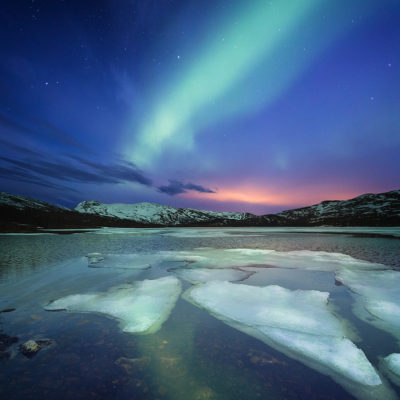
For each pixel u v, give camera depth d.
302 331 4.58
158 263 11.36
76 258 12.64
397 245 18.42
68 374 3.30
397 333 4.52
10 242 21.41
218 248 17.73
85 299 6.29
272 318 5.15
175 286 7.48
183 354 3.80
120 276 8.88
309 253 14.23
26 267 10.40
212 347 4.01
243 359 3.67
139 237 30.00
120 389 3.02
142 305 5.88
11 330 4.62
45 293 6.85
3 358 3.68
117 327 4.75
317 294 6.57
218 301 6.16
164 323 4.93
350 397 2.90
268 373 3.34
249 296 6.52
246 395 2.91
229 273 9.34
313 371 3.39
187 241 23.94
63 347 4.00
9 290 7.14
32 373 3.32
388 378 3.27
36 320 5.06
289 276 8.86
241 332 4.55
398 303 6.01
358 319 5.12
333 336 4.37
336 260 11.87
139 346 4.04
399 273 9.04
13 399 2.84
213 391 2.98
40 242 21.55
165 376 3.27
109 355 3.76
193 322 4.98
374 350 3.95
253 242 22.66
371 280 8.15
